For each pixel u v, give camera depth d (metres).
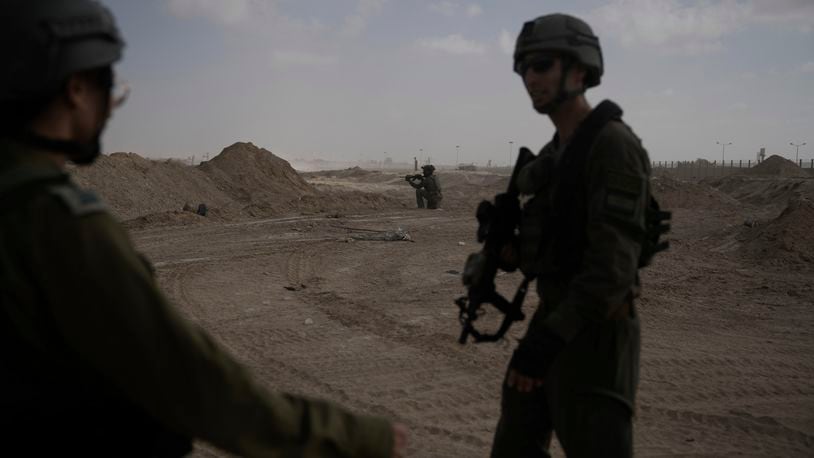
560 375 2.31
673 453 4.46
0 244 1.11
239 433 1.21
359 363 6.41
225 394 1.21
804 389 5.90
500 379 5.95
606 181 2.16
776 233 13.92
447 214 23.36
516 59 2.45
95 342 1.12
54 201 1.13
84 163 1.34
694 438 4.74
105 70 1.29
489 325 7.76
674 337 7.60
